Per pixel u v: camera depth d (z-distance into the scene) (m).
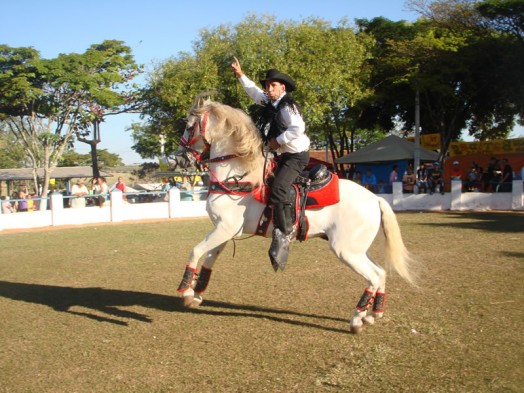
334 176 5.61
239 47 23.61
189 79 24.69
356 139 48.06
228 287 7.36
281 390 4.09
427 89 26.02
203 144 5.85
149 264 9.28
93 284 7.76
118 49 25.77
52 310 6.35
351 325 5.32
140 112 27.81
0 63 22.86
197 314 6.11
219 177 5.65
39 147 28.75
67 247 11.69
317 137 35.25
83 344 5.16
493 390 3.99
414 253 9.68
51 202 17.47
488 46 25.98
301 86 23.41
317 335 5.34
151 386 4.21
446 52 25.73
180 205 19.53
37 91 22.83
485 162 26.94
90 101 25.05
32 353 4.94
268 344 5.09
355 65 25.62
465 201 19.64
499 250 9.77
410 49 25.92
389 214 5.65
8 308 6.45
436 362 4.56
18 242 12.95
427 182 20.38
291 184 5.44
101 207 18.36
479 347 4.87
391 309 6.15
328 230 5.54
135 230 14.97
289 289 7.17
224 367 4.55
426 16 28.17
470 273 7.88
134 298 6.90
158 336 5.37
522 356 4.63
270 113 5.64
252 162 5.52
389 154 25.28
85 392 4.12
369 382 4.20
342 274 8.03
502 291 6.79
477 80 27.20
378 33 29.80
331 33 25.50
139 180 43.97
